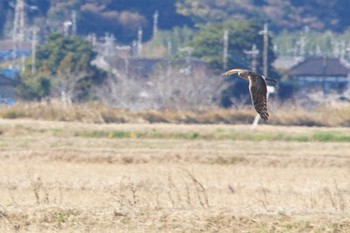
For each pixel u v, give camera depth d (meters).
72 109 52.06
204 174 31.27
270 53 97.69
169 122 52.97
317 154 38.25
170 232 20.22
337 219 20.80
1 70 106.12
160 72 80.06
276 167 34.19
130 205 22.42
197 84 76.00
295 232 20.31
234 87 79.81
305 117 52.44
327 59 104.94
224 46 93.62
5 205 22.27
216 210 21.38
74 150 37.44
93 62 95.25
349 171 33.03
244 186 27.84
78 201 23.98
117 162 34.56
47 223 20.75
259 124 51.09
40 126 45.78
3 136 43.75
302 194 26.19
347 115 52.50
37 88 84.12
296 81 101.62
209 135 44.75
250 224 20.59
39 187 25.34
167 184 27.78
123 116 52.09
